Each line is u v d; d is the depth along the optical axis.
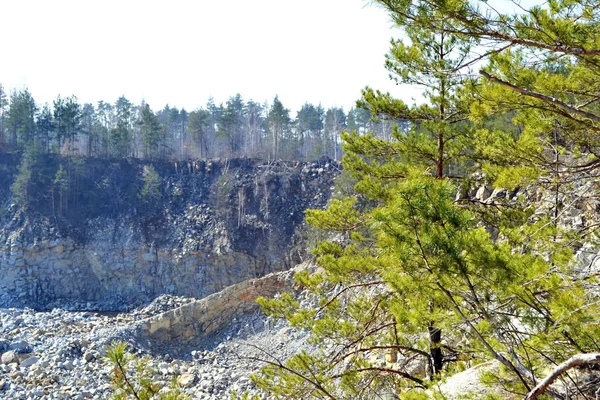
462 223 4.68
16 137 70.00
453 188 4.80
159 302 47.56
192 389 23.33
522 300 4.82
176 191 60.44
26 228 53.91
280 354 27.86
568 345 5.00
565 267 5.52
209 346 31.59
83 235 55.81
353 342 9.88
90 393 21.53
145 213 57.91
